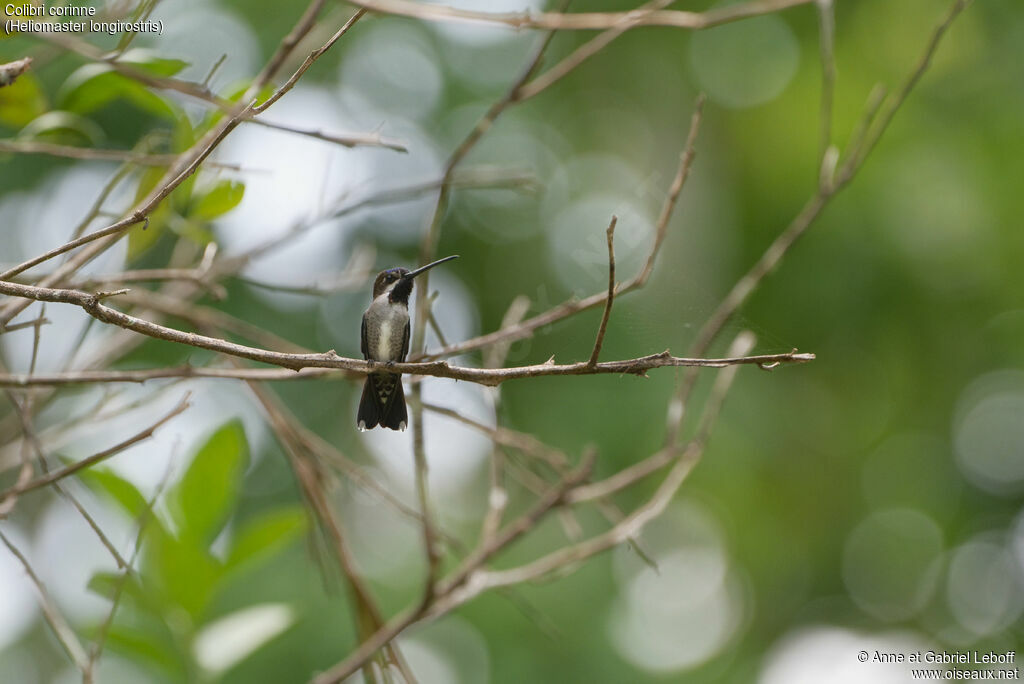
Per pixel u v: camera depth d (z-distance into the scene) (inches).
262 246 263.3
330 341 566.6
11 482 449.7
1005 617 627.2
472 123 606.9
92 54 194.5
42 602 189.5
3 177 491.5
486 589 233.9
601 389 514.6
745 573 614.9
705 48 596.1
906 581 650.2
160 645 230.8
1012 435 600.4
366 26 602.5
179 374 205.3
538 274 598.5
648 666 507.8
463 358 276.1
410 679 214.8
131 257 248.7
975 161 493.7
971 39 507.8
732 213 558.6
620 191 609.3
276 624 240.7
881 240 485.7
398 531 479.2
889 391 554.3
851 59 530.9
